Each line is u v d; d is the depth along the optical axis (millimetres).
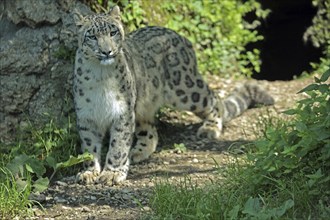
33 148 11586
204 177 10656
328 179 8625
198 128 13344
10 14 13031
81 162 11328
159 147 12500
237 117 13828
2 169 10359
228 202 8805
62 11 12805
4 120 12344
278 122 11992
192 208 8828
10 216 9422
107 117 10945
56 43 12539
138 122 12047
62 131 11695
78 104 10945
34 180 10766
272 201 8805
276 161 9102
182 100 12688
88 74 10719
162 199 9195
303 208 8633
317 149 9156
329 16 18016
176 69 12531
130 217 9305
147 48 12047
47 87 12367
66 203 9938
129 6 14594
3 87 12406
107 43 10391
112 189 10375
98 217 9367
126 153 11023
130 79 11094
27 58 12438
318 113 9336
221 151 12133
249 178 9328
